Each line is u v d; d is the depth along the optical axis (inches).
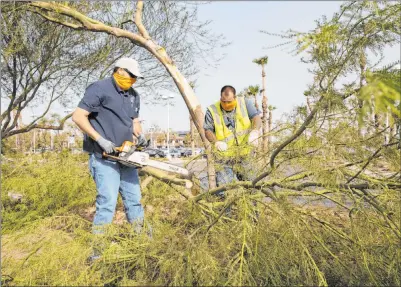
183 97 193.2
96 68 279.1
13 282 106.0
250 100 167.6
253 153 138.6
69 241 116.6
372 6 101.0
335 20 102.7
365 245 113.7
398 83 73.2
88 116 137.1
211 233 115.3
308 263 110.6
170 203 150.1
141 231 125.1
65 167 192.2
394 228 112.1
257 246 109.6
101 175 134.5
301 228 117.0
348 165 110.9
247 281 101.8
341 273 109.3
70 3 231.6
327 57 100.0
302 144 111.7
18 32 226.5
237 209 124.4
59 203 180.7
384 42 105.7
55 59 265.6
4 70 248.1
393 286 108.0
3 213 161.2
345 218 131.5
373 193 114.2
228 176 151.9
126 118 137.9
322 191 121.0
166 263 101.0
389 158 105.2
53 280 105.4
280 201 115.2
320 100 99.2
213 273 99.0
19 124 290.2
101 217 133.8
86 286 101.2
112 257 108.6
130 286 97.7
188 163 154.6
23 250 125.4
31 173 190.9
